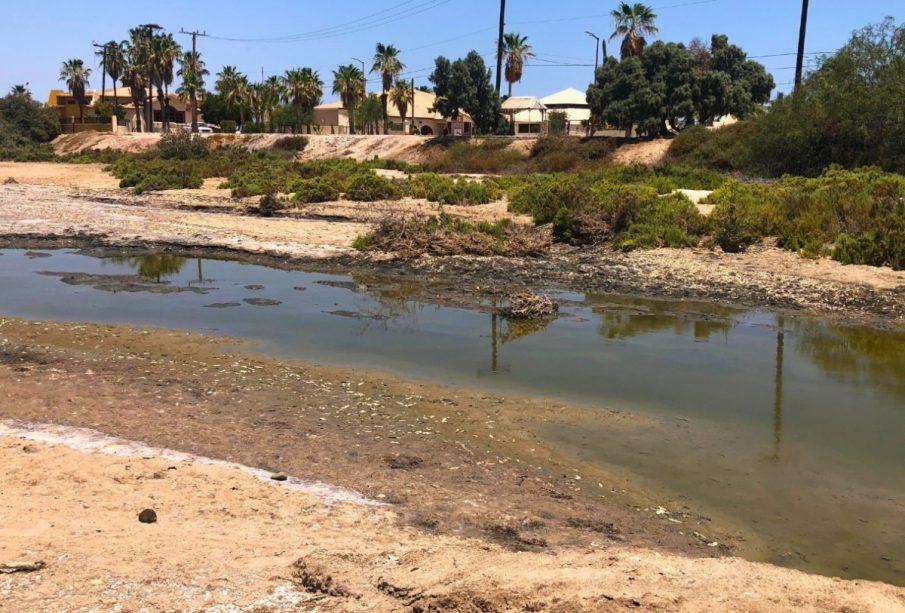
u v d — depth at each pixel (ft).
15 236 71.67
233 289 50.93
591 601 12.85
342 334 39.37
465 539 17.19
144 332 39.09
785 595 13.46
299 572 14.34
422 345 37.24
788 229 59.11
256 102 273.95
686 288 49.08
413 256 59.67
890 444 25.03
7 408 26.53
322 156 193.36
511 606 12.87
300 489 20.16
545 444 24.70
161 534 15.88
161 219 82.84
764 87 195.52
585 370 33.17
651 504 20.47
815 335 39.09
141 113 312.09
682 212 65.41
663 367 33.73
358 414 27.09
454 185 99.35
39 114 264.72
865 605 13.19
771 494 21.27
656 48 156.35
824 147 106.63
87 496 18.15
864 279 48.67
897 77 99.25
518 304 43.68
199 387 29.81
